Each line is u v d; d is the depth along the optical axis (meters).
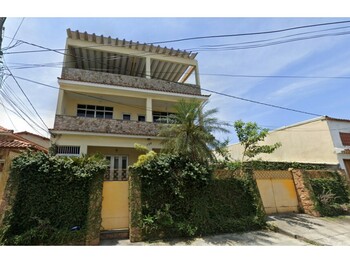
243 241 6.26
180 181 7.16
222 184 8.07
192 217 6.95
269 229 7.53
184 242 6.08
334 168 12.73
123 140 11.63
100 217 6.07
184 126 8.43
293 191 10.02
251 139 10.45
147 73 13.84
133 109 14.49
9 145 7.67
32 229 5.49
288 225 7.65
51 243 5.50
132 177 6.85
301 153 15.09
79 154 10.60
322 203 9.61
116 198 7.01
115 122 11.78
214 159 8.50
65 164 6.33
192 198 7.24
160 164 7.20
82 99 13.12
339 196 10.50
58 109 10.99
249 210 8.06
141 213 6.47
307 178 9.98
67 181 6.21
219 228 7.08
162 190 7.03
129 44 13.55
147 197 6.82
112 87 12.23
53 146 9.98
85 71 12.19
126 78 13.13
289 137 16.11
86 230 5.80
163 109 15.45
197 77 15.25
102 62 14.53
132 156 13.05
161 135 9.20
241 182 8.43
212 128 8.74
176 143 8.08
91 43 12.85
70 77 11.70
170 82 14.20
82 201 6.23
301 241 6.39
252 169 8.91
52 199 6.01
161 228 6.40
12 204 5.59
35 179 6.03
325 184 10.50
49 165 6.20
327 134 13.72
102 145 11.14
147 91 12.98
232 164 9.38
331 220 8.56
